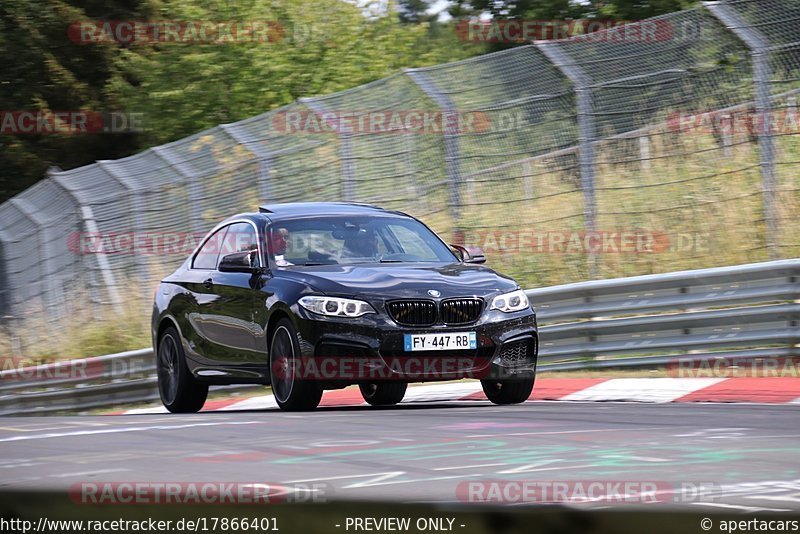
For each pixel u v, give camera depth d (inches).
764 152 1405.0
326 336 919.7
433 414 816.3
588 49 1529.3
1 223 2308.1
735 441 596.4
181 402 1149.7
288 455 576.4
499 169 1587.1
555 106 1542.8
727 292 1235.9
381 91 1638.8
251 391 1588.3
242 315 1022.4
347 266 997.8
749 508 378.6
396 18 3400.6
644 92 1486.2
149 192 1905.8
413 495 421.1
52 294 2146.9
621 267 1612.9
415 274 960.3
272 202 1731.1
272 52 3211.1
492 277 986.1
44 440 705.0
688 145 1632.6
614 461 521.0
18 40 3737.7
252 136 1768.0
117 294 2014.0
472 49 3531.0
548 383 1195.9
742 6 1417.3
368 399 1207.6
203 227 1830.7
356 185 1644.9
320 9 3265.3
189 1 3265.3
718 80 1439.5
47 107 3757.4
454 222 1595.7
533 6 3129.9
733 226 1579.7
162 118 3292.3
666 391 1050.1
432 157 1673.2
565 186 1646.2
